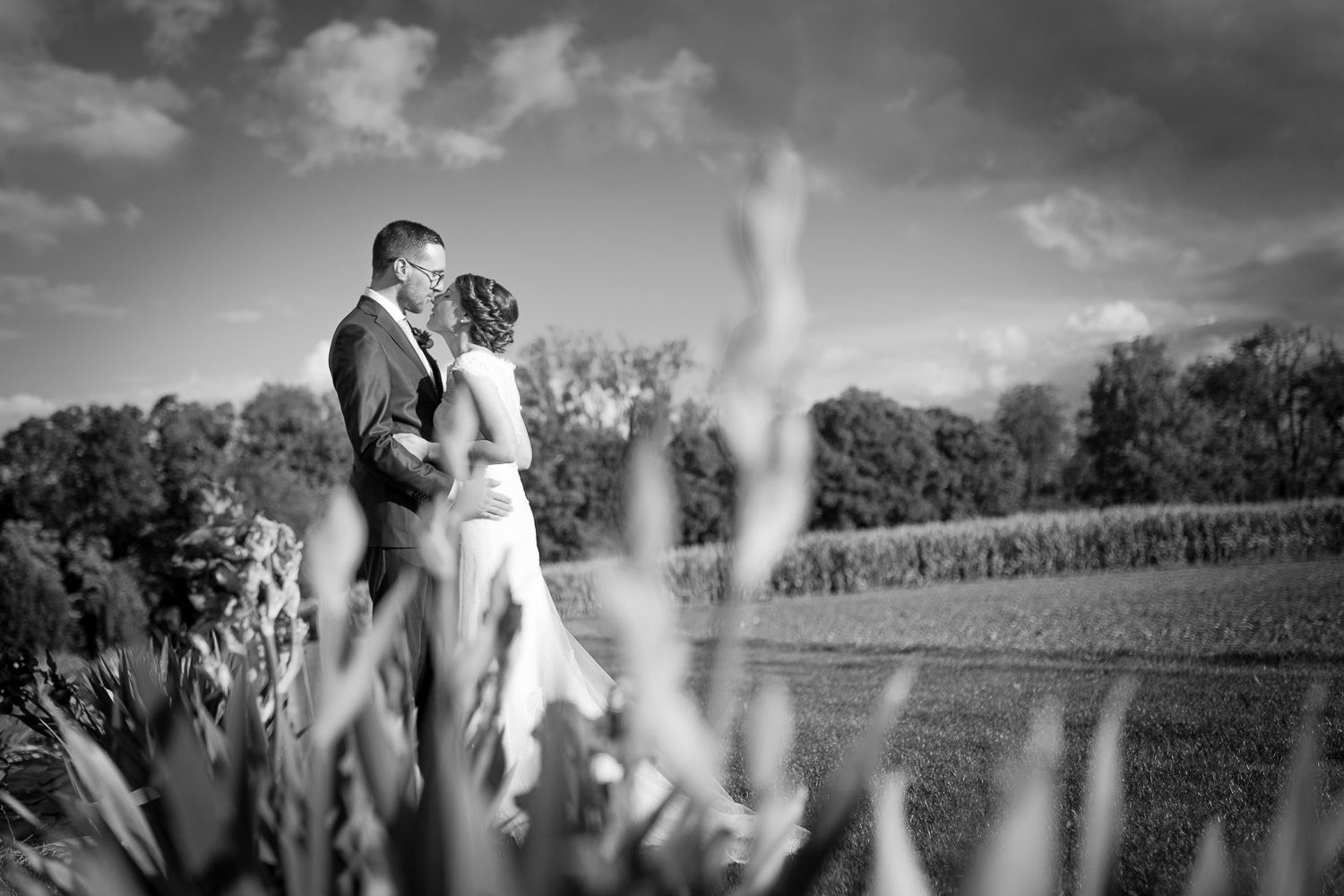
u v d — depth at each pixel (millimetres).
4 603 34812
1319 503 33188
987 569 34844
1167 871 3307
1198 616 17109
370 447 4020
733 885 2049
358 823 936
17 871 1188
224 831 801
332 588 591
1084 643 14680
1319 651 11195
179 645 5070
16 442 69625
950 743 6430
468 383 4211
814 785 4367
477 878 610
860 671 12516
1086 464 83000
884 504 71688
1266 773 5168
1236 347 72812
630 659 341
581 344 50250
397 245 4473
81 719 4195
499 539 4074
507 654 920
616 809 612
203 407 78062
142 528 66250
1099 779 533
